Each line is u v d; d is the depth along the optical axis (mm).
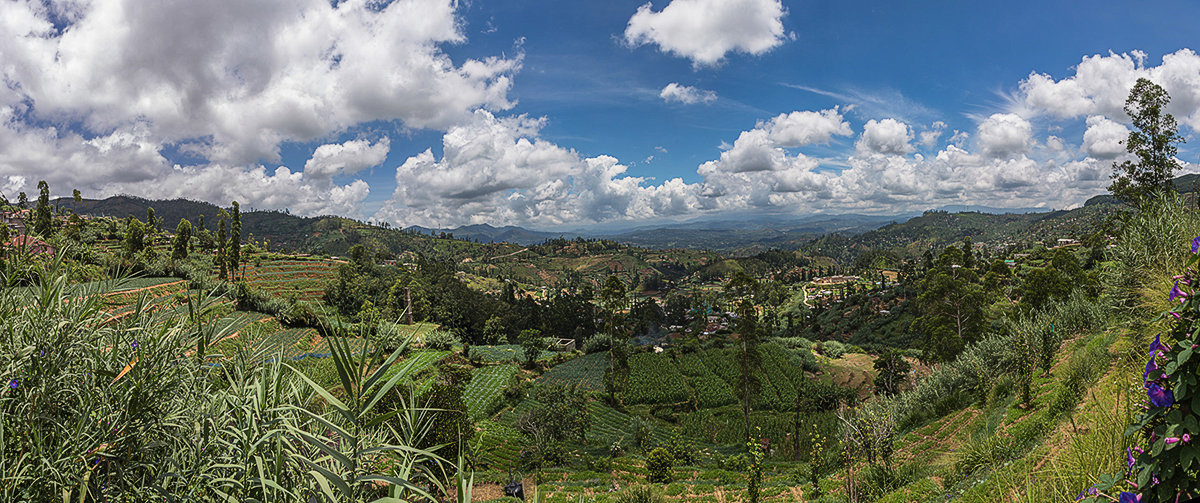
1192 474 1927
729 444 45188
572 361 78562
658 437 46062
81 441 2268
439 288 116938
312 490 2221
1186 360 1893
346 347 1936
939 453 12336
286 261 126812
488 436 39250
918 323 45812
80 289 2533
